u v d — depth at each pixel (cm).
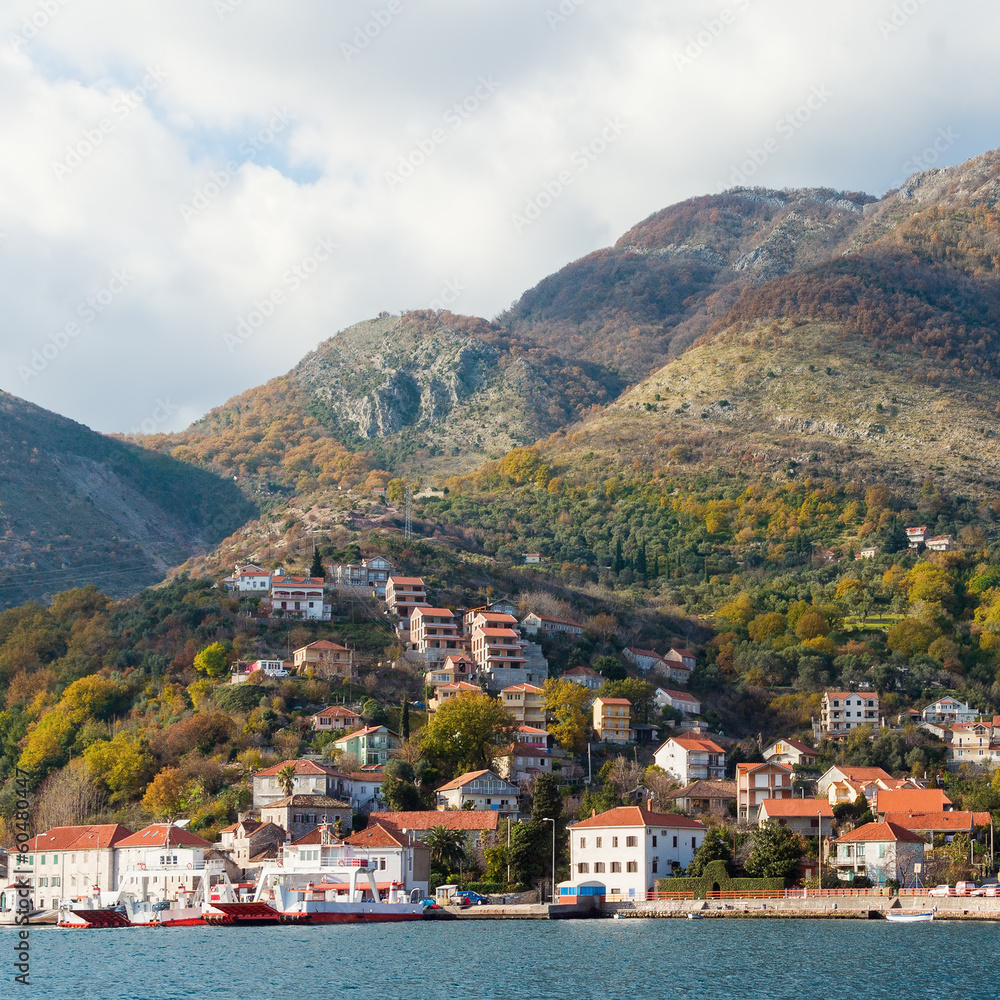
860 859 16575
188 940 14700
